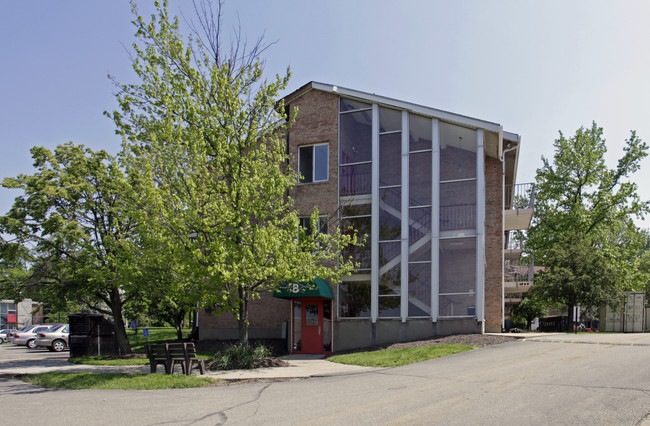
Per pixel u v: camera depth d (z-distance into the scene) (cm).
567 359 1208
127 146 1430
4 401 1020
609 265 2877
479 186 1897
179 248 1352
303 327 2078
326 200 2112
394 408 805
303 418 768
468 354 1402
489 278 1998
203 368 1338
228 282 1389
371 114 2098
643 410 728
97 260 1766
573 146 3803
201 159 1402
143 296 2053
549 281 2828
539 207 3881
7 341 3938
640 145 3709
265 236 1389
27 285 1866
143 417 819
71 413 867
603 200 3662
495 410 757
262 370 1379
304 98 2216
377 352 1641
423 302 1923
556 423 680
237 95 1520
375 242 2006
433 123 1988
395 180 2028
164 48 1486
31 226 1842
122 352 1961
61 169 1897
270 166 1516
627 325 3145
